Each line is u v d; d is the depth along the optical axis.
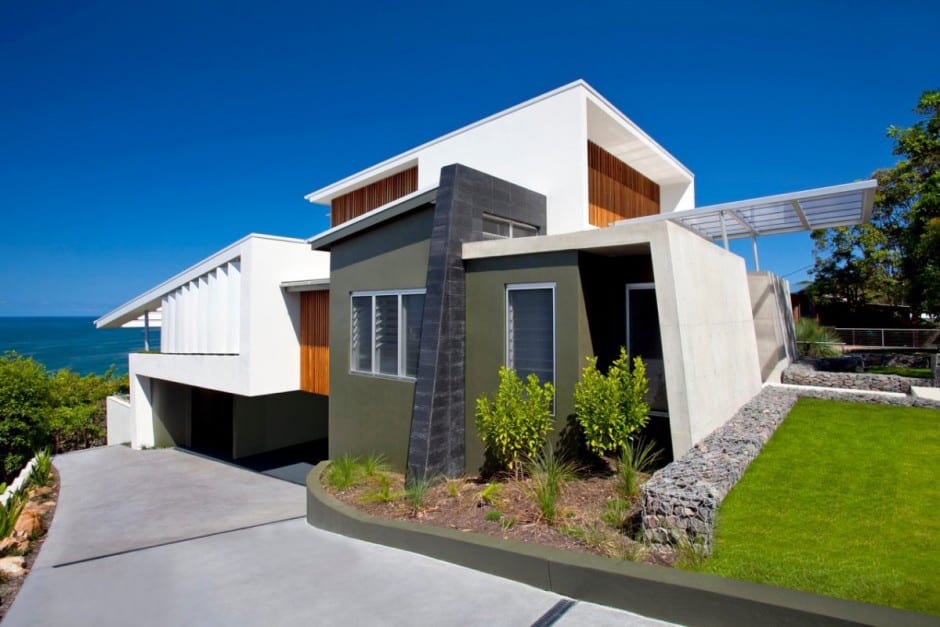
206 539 6.11
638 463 5.82
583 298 6.30
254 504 8.68
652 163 12.76
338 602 3.83
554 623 3.27
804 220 10.80
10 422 14.03
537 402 5.90
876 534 4.00
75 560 5.70
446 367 6.88
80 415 17.64
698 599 3.09
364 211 14.66
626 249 6.25
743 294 9.16
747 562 3.61
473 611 3.51
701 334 6.37
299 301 11.32
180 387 15.86
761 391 9.63
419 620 3.43
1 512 6.45
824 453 6.01
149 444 15.33
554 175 9.55
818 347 14.97
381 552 4.92
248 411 13.78
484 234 7.84
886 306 24.20
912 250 15.39
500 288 6.85
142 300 15.37
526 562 3.91
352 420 8.51
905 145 16.42
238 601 4.00
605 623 3.24
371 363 8.28
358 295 8.55
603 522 4.55
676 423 5.60
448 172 7.13
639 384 5.58
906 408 8.27
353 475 7.24
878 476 5.26
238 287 11.32
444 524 5.01
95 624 3.81
